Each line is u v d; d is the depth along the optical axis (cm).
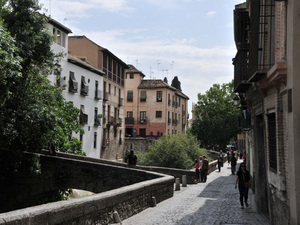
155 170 2445
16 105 1719
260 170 1249
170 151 3225
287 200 799
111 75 5131
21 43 1667
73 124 2416
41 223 689
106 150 4922
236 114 7825
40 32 1788
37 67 1886
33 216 668
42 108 1794
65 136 2327
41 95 1880
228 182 2530
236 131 7856
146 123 7475
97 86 4569
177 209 1335
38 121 1767
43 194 1995
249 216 1181
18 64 1428
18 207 1964
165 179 1620
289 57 755
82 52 4744
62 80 3653
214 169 3856
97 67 4694
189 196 1761
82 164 1927
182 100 8894
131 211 1185
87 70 4256
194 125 8075
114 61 5284
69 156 2152
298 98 728
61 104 2247
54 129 1908
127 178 1845
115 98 5328
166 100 7475
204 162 2577
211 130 7806
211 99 8075
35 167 1875
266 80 912
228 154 4900
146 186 1348
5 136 1664
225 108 7931
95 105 4512
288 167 780
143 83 7706
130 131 7512
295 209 723
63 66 3678
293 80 731
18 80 1591
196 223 1061
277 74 793
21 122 1719
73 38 4772
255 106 1269
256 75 945
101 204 948
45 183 1962
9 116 1673
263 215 1173
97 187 1889
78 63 3953
